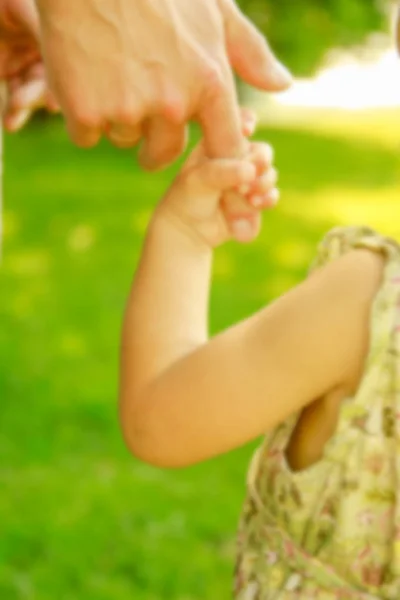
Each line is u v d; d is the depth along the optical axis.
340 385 1.51
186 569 4.11
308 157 19.77
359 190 15.73
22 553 4.22
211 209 1.73
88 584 3.99
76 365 6.75
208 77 1.64
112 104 1.64
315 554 1.51
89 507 4.63
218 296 8.84
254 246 11.14
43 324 7.82
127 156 17.61
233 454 5.24
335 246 1.63
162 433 1.58
